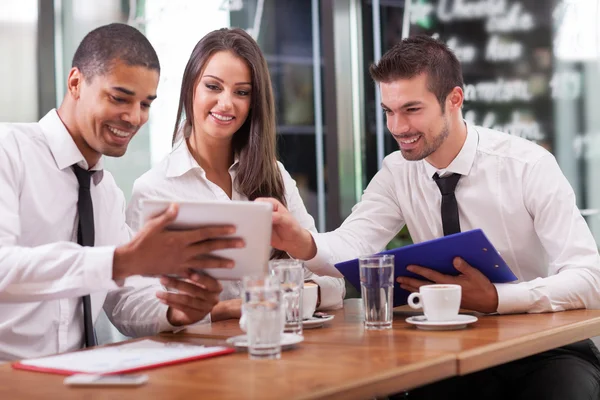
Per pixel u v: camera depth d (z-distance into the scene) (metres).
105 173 2.18
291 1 3.79
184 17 3.40
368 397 1.24
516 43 3.40
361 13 3.45
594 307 2.10
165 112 3.34
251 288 1.43
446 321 1.77
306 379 1.24
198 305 1.78
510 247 2.38
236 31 2.48
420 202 2.49
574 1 3.33
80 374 1.29
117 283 1.61
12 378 1.31
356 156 3.46
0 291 1.63
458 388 2.24
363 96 3.46
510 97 3.42
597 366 2.11
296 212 2.64
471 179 2.39
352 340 1.63
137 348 1.55
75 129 2.01
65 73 3.16
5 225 1.82
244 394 1.15
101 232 2.12
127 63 1.90
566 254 2.19
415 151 2.31
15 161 1.94
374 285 1.79
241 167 2.50
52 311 1.99
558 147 3.38
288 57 3.82
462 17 3.44
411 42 2.31
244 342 1.55
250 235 1.56
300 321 1.71
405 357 1.41
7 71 3.04
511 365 2.14
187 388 1.20
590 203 3.35
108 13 3.24
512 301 1.96
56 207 2.01
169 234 1.53
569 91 3.37
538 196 2.29
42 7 3.04
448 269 1.96
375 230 2.54
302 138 3.85
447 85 2.30
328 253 2.23
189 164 2.44
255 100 2.47
